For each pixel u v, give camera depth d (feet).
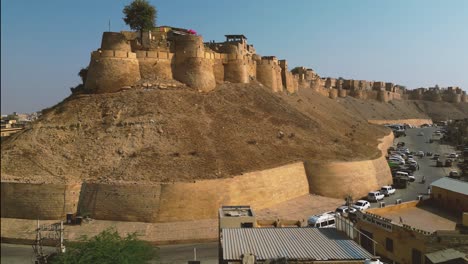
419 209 97.60
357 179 147.95
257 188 125.18
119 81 164.45
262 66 220.84
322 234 62.80
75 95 168.35
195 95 170.91
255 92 192.85
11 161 130.11
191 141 141.18
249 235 61.87
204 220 112.68
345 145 173.47
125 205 112.88
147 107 153.79
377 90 429.79
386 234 78.84
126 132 141.08
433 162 221.87
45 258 77.77
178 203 112.88
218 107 168.66
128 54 168.45
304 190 141.18
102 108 153.07
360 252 54.90
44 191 116.37
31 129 147.02
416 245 72.08
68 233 105.60
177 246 102.42
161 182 116.37
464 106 478.59
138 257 74.13
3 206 118.11
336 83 393.29
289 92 247.29
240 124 160.86
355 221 89.40
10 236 107.55
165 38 190.60
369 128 264.72
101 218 113.39
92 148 134.92
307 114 204.44
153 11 184.44
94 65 167.02
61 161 129.90
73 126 145.07
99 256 70.18
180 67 178.70
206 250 98.58
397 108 420.77
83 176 123.13
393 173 185.78
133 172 122.52
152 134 141.18
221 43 215.31
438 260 67.51
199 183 115.65
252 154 141.69
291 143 157.99
